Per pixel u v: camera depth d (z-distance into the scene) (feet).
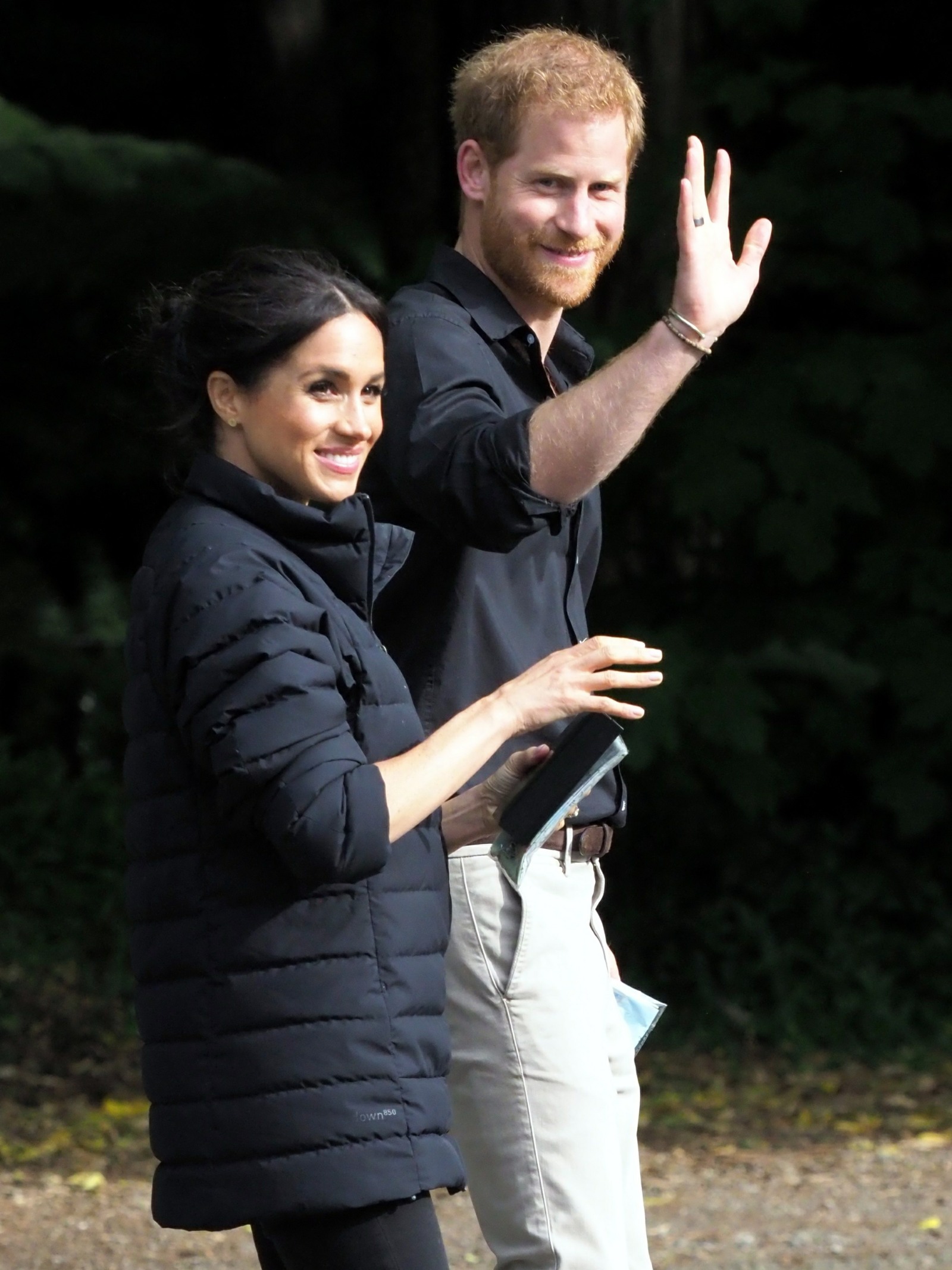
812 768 114.93
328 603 32.37
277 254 33.47
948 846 125.18
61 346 132.16
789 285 109.40
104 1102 98.37
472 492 35.76
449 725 32.76
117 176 112.78
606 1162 38.19
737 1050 113.29
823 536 104.17
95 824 126.31
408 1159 31.07
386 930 31.68
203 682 30.66
